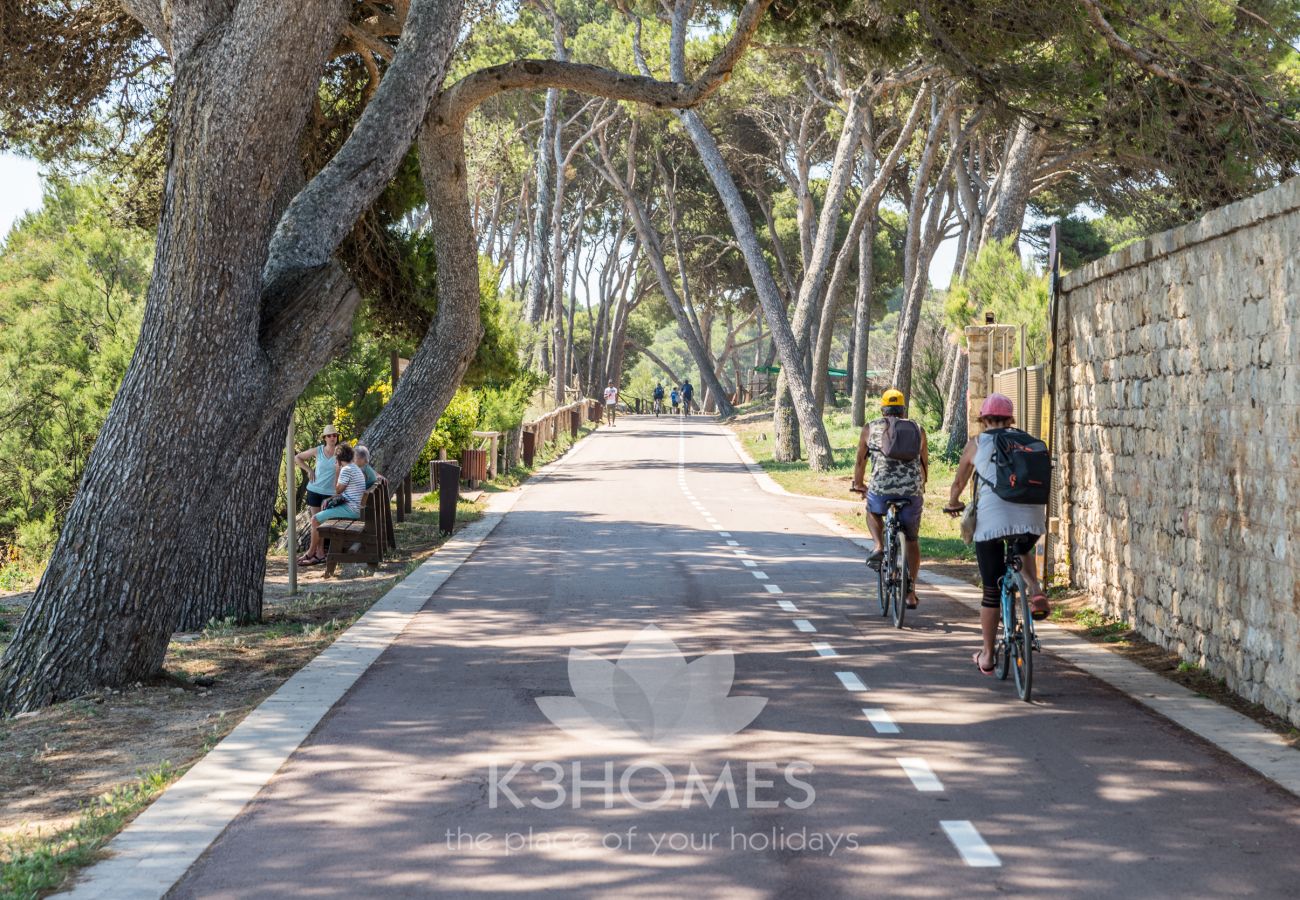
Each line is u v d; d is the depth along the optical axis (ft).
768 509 110.01
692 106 59.88
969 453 37.65
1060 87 67.26
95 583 38.75
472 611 52.85
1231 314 35.96
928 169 162.20
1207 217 37.32
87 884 20.86
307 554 77.05
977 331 90.38
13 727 34.71
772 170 260.42
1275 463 32.58
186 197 38.42
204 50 38.32
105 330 120.88
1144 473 45.09
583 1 227.61
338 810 24.80
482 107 236.84
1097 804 24.91
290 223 42.93
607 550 78.59
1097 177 129.59
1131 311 46.80
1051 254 59.41
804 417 153.58
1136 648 43.14
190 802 25.39
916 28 68.90
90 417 115.24
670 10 141.69
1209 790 25.88
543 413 195.31
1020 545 36.76
